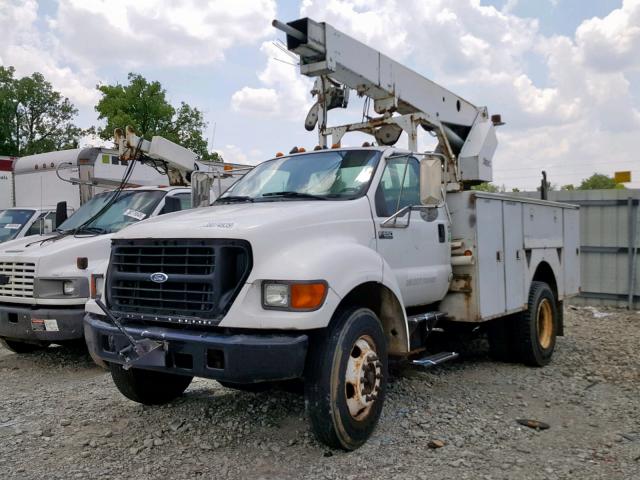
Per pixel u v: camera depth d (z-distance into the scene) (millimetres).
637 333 9242
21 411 5301
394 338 4910
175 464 4090
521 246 6812
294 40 5590
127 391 5086
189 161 9664
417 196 5629
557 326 7926
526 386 6066
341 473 3898
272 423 4824
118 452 4312
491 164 7949
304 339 3893
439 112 7211
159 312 4203
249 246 3957
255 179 5766
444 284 5801
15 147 47031
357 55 6098
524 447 4367
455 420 4910
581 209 12391
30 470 4004
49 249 6965
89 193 11562
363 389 4312
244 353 3787
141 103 36219
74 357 7633
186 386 5539
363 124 6699
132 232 4500
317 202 4812
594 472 3922
